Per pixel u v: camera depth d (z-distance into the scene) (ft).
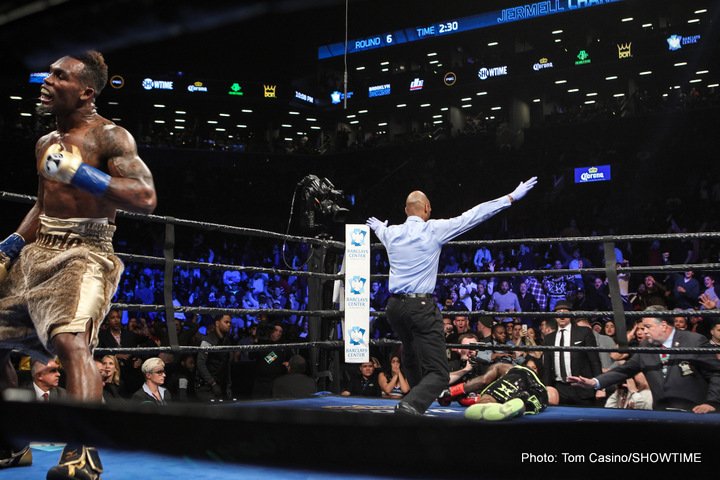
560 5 84.33
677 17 79.30
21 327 6.86
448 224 13.14
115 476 7.04
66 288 6.38
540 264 50.16
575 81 82.28
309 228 18.21
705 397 14.06
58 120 6.70
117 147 6.41
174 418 1.30
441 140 76.02
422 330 12.80
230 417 1.28
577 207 64.59
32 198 10.36
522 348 14.75
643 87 81.00
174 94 85.61
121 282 49.70
